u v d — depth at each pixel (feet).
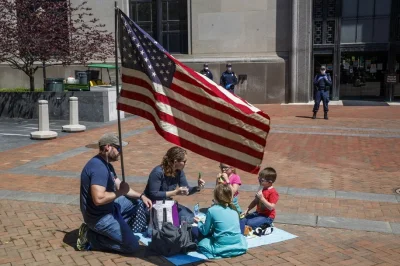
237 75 70.74
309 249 17.10
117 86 15.48
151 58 14.94
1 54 58.39
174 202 17.75
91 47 57.93
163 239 16.26
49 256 16.29
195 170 30.09
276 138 41.73
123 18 15.23
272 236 18.35
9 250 16.83
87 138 42.27
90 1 74.08
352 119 53.26
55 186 25.85
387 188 25.88
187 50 74.13
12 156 34.32
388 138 41.45
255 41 70.59
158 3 74.02
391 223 20.01
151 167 30.76
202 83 14.87
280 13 69.31
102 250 16.79
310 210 21.77
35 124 51.67
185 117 14.87
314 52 71.15
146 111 15.40
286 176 28.55
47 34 53.42
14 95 56.59
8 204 22.53
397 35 68.39
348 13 69.67
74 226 19.49
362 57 71.05
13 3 55.98
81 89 54.75
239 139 15.14
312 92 72.18
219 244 16.35
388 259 16.19
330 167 31.07
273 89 70.54
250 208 19.36
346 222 20.08
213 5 71.00
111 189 16.08
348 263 15.81
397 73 69.67
